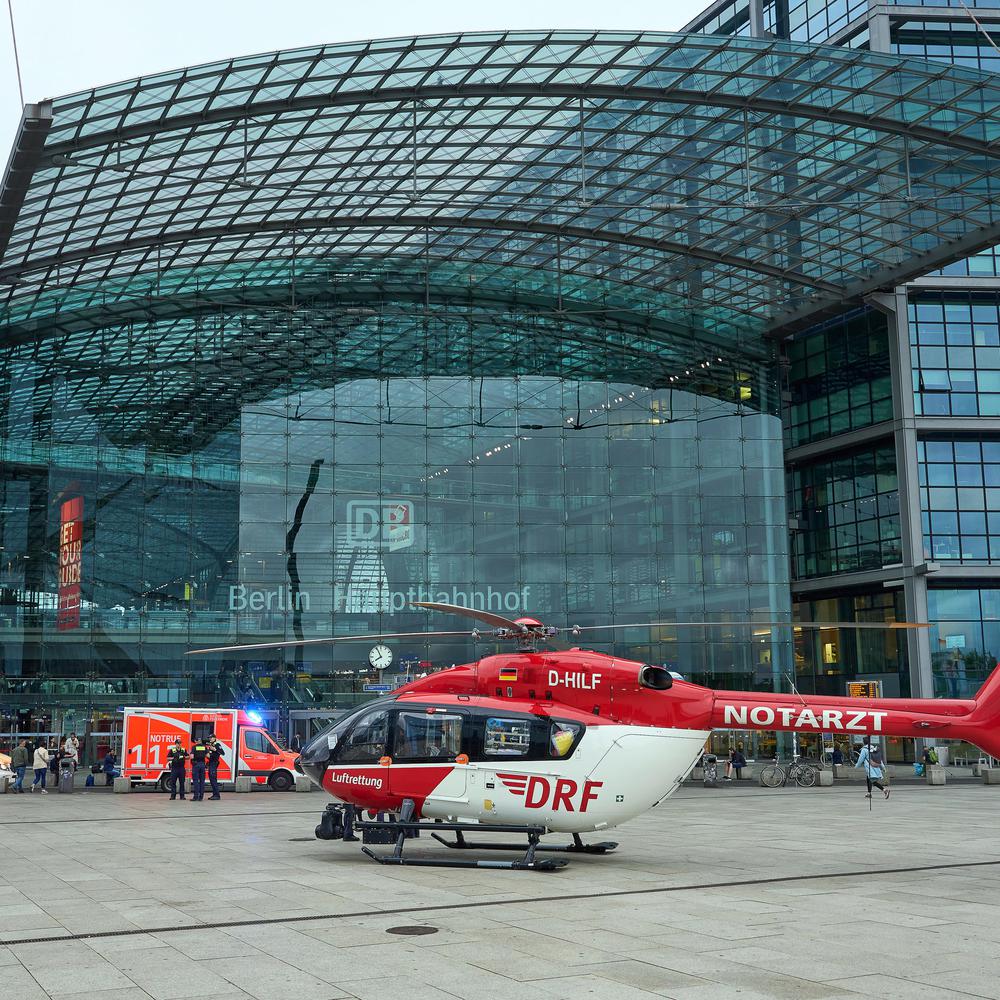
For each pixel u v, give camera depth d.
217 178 45.59
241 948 11.20
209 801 34.66
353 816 19.61
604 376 53.19
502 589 50.25
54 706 47.41
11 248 49.16
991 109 39.69
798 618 61.81
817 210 48.00
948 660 53.44
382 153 46.56
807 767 43.28
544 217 51.09
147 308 51.66
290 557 49.28
